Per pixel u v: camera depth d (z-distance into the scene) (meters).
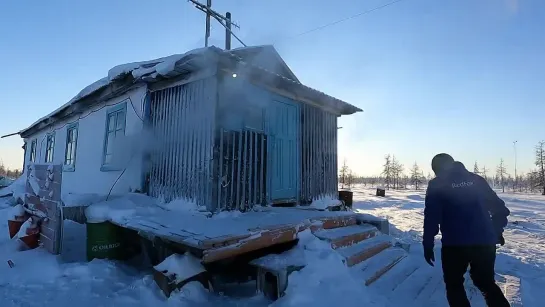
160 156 6.52
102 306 3.36
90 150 8.95
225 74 5.84
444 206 3.19
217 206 5.48
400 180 69.06
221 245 3.68
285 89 7.05
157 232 4.16
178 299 3.45
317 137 8.27
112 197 6.82
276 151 6.90
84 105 9.06
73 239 5.92
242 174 6.02
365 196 28.05
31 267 4.50
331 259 4.14
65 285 3.93
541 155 51.00
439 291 4.05
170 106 6.44
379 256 5.06
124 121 7.55
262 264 3.86
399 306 3.59
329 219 5.44
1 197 11.98
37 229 5.70
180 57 5.36
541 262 5.82
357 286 3.82
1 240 6.13
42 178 5.91
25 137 16.33
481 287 3.04
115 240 5.13
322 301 3.42
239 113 6.08
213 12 11.72
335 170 8.89
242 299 3.73
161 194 6.33
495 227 3.31
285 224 4.63
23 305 3.39
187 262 3.78
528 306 3.71
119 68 6.78
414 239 7.69
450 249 3.09
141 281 3.93
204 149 5.66
